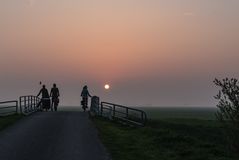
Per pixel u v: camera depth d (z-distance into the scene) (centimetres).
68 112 3903
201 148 1923
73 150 1753
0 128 2447
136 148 1888
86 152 1716
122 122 2923
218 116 1593
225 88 1570
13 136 2148
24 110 3438
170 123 4388
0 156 1605
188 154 1800
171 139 2141
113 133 2350
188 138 2159
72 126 2605
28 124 2692
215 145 2008
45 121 2883
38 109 4162
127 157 1648
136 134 2353
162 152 1834
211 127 4106
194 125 4322
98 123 2847
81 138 2106
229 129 1589
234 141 1580
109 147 1867
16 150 1741
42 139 2048
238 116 1544
